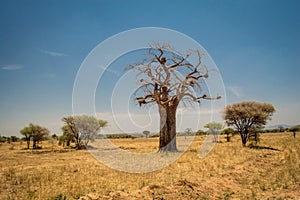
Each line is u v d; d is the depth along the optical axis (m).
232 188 8.52
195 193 7.65
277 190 8.03
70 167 13.30
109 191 7.71
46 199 6.96
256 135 26.12
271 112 26.45
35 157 20.73
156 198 7.03
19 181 9.64
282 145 24.33
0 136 62.00
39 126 37.94
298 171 10.62
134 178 9.76
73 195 7.30
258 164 13.03
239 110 25.75
